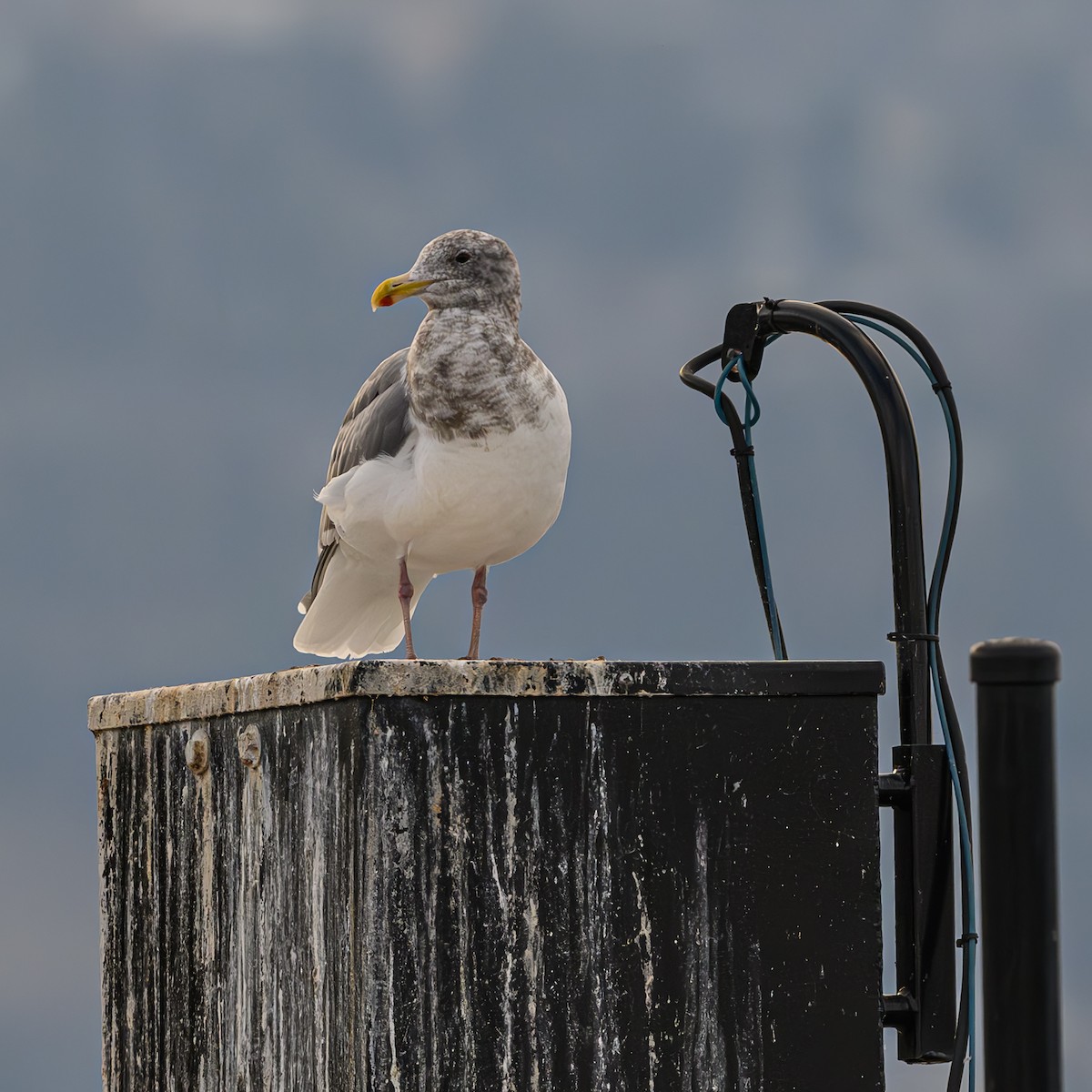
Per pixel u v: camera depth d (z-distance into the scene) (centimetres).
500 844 730
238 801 840
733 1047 748
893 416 901
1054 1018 681
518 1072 727
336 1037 738
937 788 862
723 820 754
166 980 915
